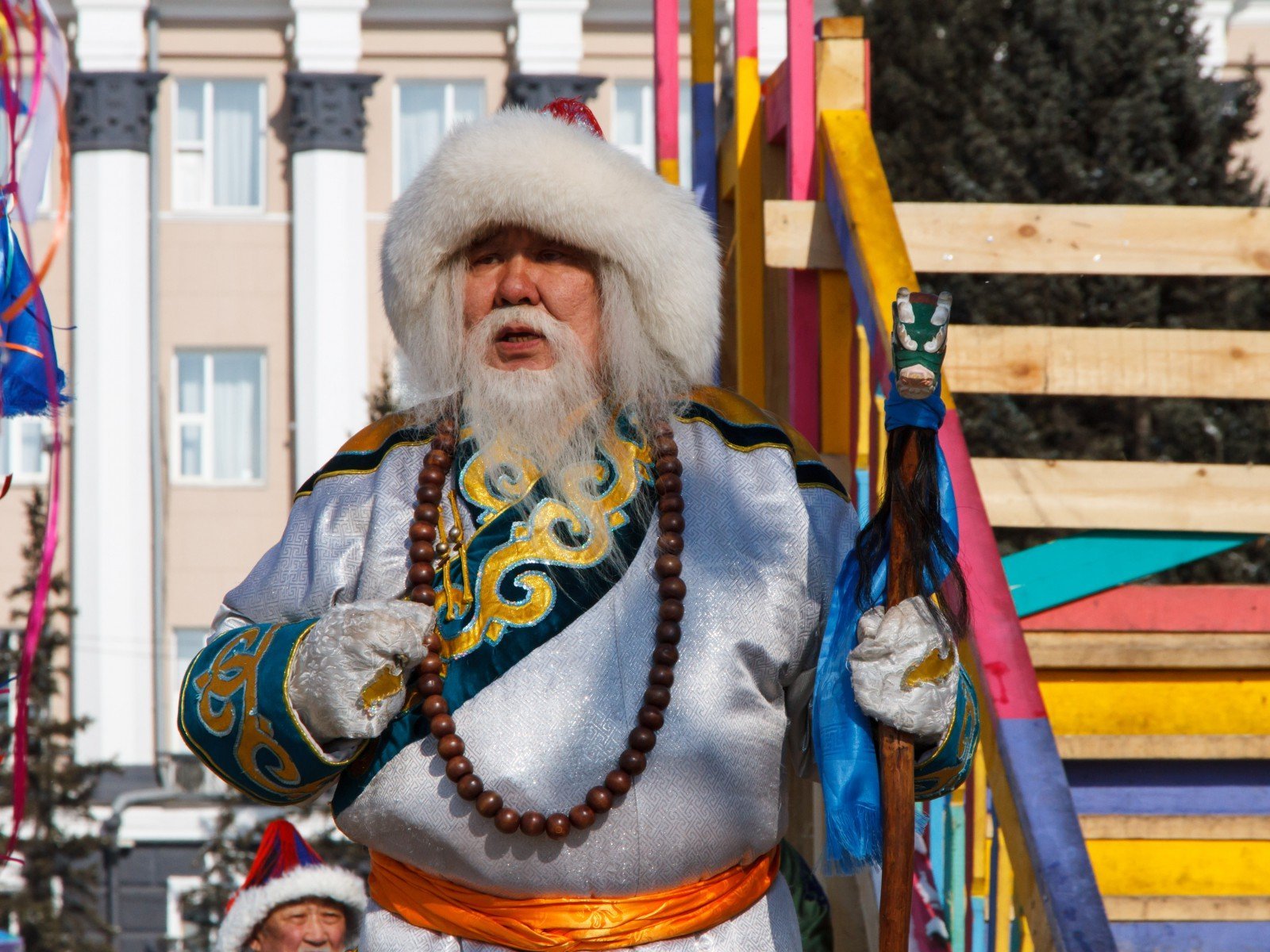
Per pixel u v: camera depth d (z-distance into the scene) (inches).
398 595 231.9
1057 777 243.8
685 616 224.7
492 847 216.7
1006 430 1109.7
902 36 1234.6
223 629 239.1
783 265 375.6
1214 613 436.8
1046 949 231.0
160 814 1870.1
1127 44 1213.7
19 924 1496.1
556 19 2050.9
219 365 2036.2
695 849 218.5
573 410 239.6
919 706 209.3
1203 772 404.2
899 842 210.4
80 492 1983.3
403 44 2064.5
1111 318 1111.6
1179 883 367.6
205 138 2054.6
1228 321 1159.0
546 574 225.5
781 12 1910.7
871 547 220.2
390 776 220.5
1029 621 439.5
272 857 519.5
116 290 1996.8
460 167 239.1
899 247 336.8
